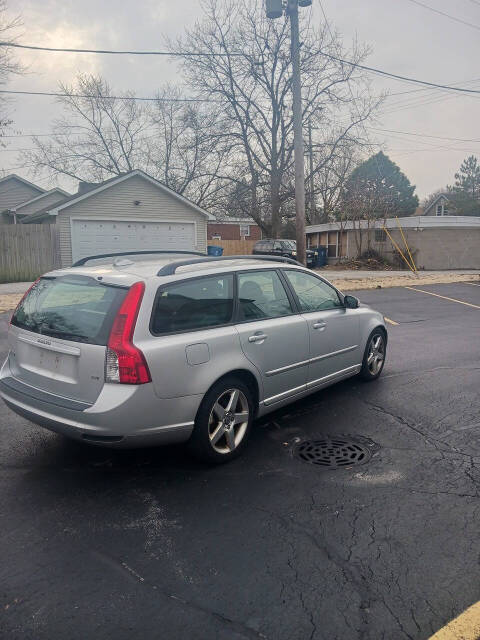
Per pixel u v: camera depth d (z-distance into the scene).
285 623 2.40
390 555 2.91
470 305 13.45
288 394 4.76
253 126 29.05
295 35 16.38
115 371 3.44
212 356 3.88
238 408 4.23
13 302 13.40
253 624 2.39
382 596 2.58
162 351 3.55
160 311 3.65
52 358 3.79
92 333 3.56
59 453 4.23
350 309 5.73
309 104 27.88
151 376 3.49
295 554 2.93
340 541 3.05
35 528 3.17
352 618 2.43
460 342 8.73
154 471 3.94
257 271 4.56
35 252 20.28
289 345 4.64
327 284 5.52
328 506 3.45
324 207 35.72
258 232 50.94
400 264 27.67
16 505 3.43
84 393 3.57
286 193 29.00
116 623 2.40
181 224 22.95
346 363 5.64
